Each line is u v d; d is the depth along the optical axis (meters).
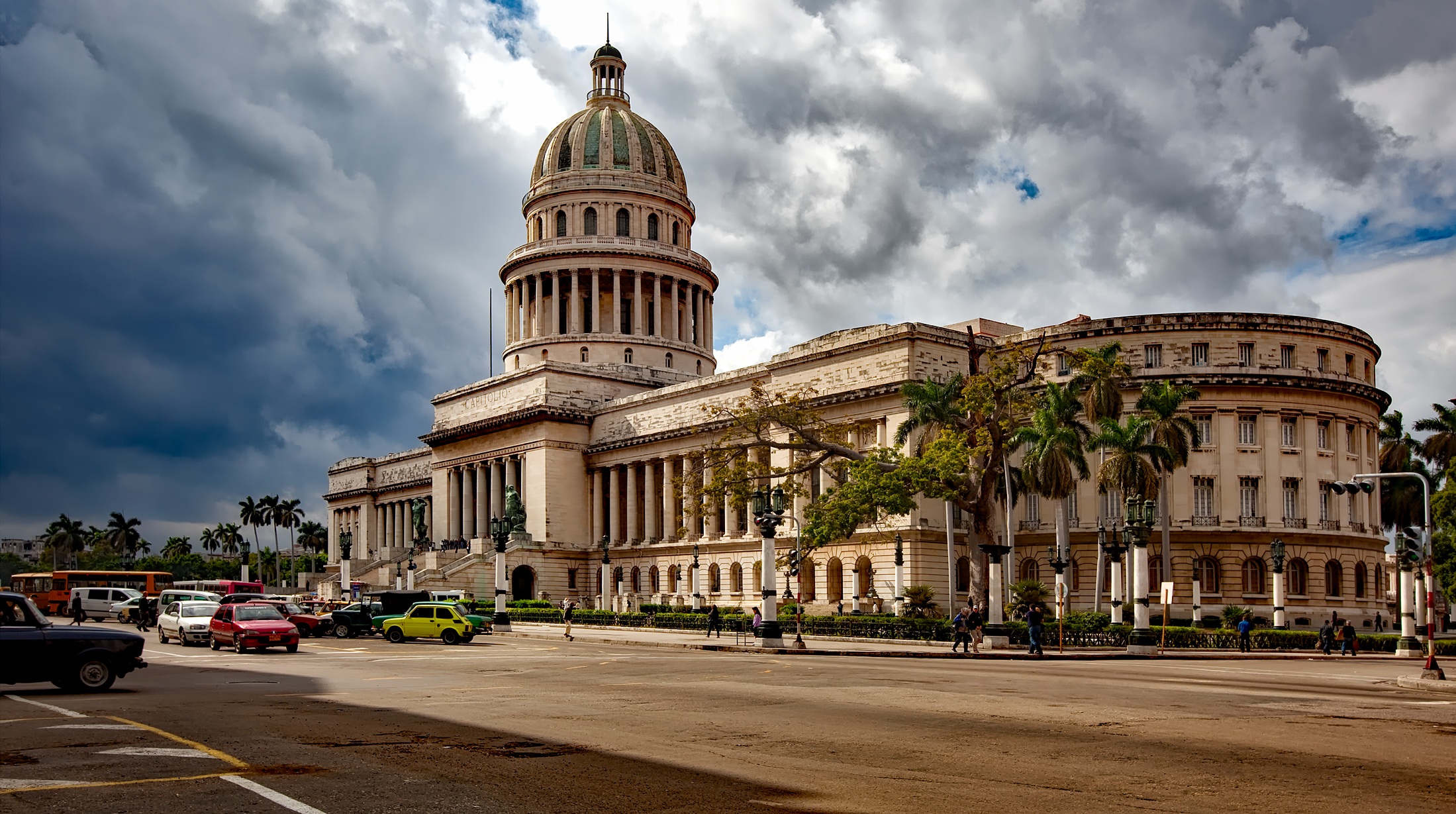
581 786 17.05
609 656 52.53
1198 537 87.94
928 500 90.00
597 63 158.50
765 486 83.44
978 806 15.84
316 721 25.00
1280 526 88.62
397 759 19.39
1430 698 33.91
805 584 101.56
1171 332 90.50
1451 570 89.19
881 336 93.00
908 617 73.12
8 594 31.92
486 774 17.92
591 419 130.12
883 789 17.02
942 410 71.88
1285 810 15.87
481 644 64.00
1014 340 95.88
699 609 94.12
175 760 18.97
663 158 153.00
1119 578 74.12
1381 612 94.38
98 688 32.00
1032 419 77.75
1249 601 87.81
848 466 81.00
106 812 14.68
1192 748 21.80
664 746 21.34
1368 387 93.38
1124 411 89.50
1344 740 23.23
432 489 146.88
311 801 15.57
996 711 27.89
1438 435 105.38
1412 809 16.11
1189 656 57.66
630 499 122.69
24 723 24.02
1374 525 95.88
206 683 35.94
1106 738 23.08
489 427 133.62
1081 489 90.44
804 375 100.88
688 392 116.75
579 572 126.81
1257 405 89.81
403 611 78.62
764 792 16.70
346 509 183.50
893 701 30.44
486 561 119.69
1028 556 92.12
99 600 97.88
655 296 145.50
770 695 31.95
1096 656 54.66
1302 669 49.28
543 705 28.83
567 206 147.25
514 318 149.25
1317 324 91.94
